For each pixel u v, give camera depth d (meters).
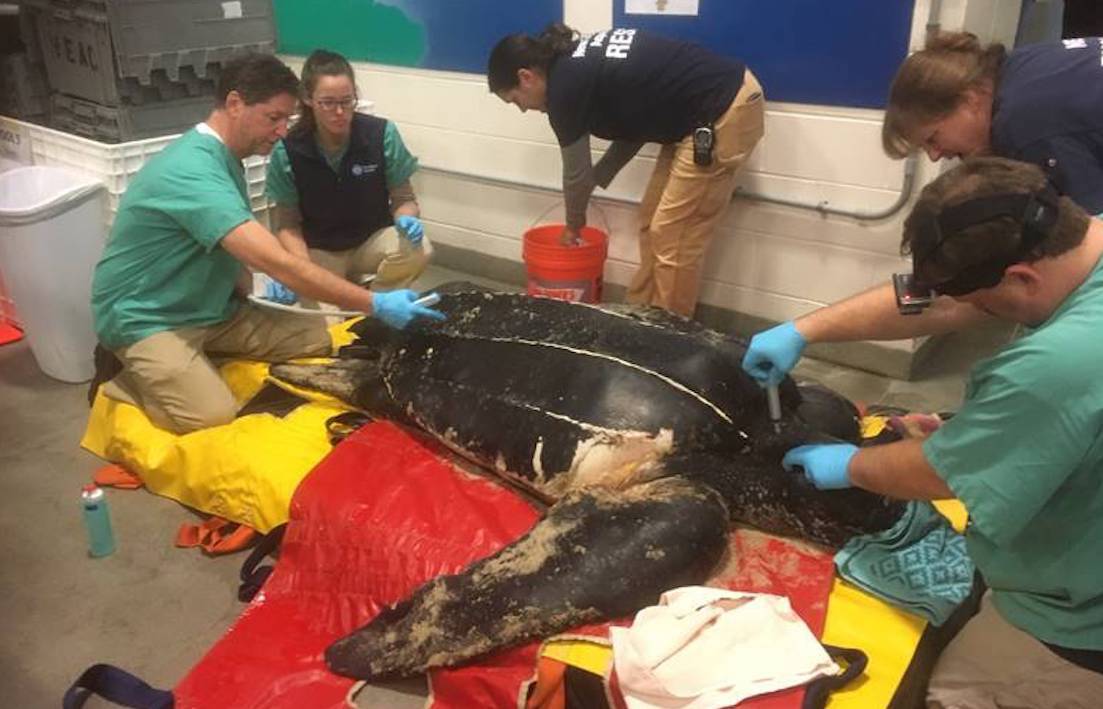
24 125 3.37
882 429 2.16
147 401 2.59
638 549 1.76
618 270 3.73
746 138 2.94
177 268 2.53
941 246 1.23
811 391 2.29
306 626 2.01
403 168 3.29
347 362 2.69
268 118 2.41
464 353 2.26
